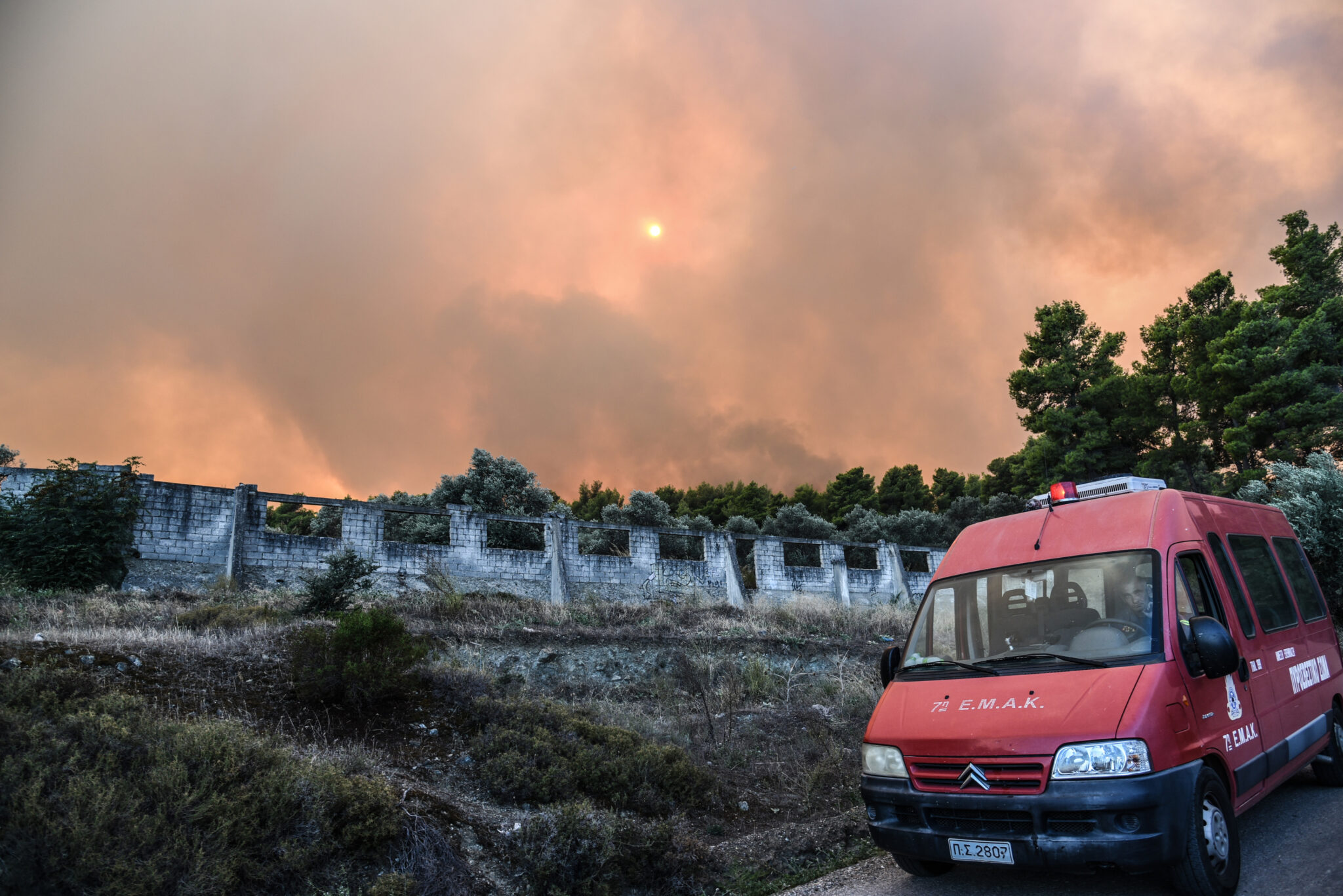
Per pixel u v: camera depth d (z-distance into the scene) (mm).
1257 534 7430
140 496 17688
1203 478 35188
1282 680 6418
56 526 15578
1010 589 6141
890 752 5418
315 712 8438
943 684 5703
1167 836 4422
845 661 15672
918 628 6562
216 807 5328
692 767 8484
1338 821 6109
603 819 6637
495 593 20422
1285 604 7188
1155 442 38969
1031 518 6707
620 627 17672
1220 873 4766
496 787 7402
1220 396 33750
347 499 20328
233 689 8516
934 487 66250
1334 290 33562
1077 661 5266
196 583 17969
